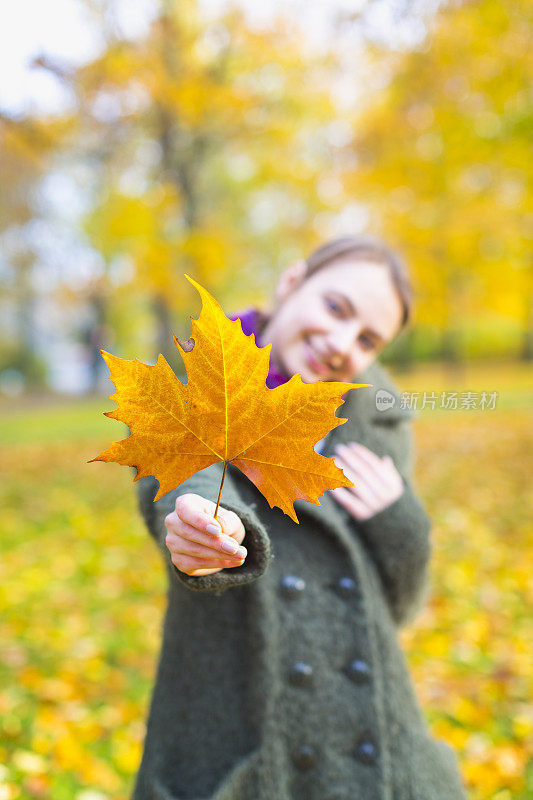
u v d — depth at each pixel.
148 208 8.23
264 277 12.07
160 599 4.31
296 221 10.31
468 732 2.76
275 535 1.26
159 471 0.74
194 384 0.73
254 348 0.72
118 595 4.38
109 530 5.86
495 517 5.84
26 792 2.37
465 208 7.66
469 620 3.81
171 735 1.18
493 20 5.64
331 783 1.17
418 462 8.30
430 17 5.94
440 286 8.51
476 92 6.43
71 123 8.00
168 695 1.21
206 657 1.19
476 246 7.96
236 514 0.89
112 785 2.46
